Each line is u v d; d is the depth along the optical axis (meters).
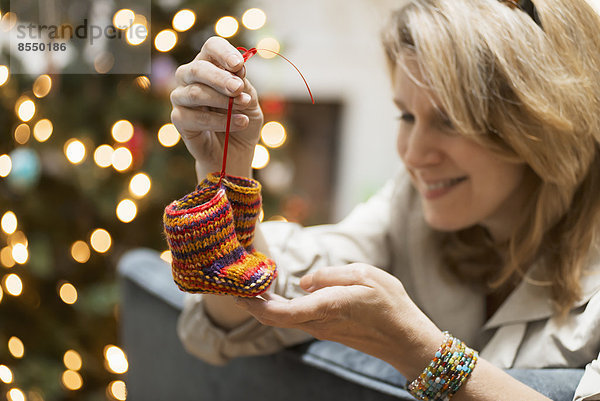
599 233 0.83
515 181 0.86
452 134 0.82
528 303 0.85
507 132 0.79
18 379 1.50
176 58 1.48
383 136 2.92
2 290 1.54
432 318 0.98
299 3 2.69
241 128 0.63
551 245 0.86
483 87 0.77
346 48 2.77
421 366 0.64
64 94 1.47
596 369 0.66
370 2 2.32
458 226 0.89
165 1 1.45
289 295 0.83
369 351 0.65
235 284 0.58
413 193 1.00
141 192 1.46
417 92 0.83
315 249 0.90
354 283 0.63
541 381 0.69
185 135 0.67
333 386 0.75
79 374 1.59
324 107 2.89
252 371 0.88
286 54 2.09
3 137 1.47
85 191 1.48
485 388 0.63
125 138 1.44
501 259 0.95
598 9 0.84
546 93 0.76
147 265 1.18
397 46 0.84
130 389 1.25
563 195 0.83
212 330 0.84
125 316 1.21
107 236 1.50
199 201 0.62
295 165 2.93
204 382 0.98
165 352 1.08
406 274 1.00
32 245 1.48
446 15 0.79
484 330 0.90
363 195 2.81
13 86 1.42
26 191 1.48
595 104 0.80
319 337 0.64
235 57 0.60
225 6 1.51
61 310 1.60
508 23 0.77
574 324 0.79
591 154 0.82
